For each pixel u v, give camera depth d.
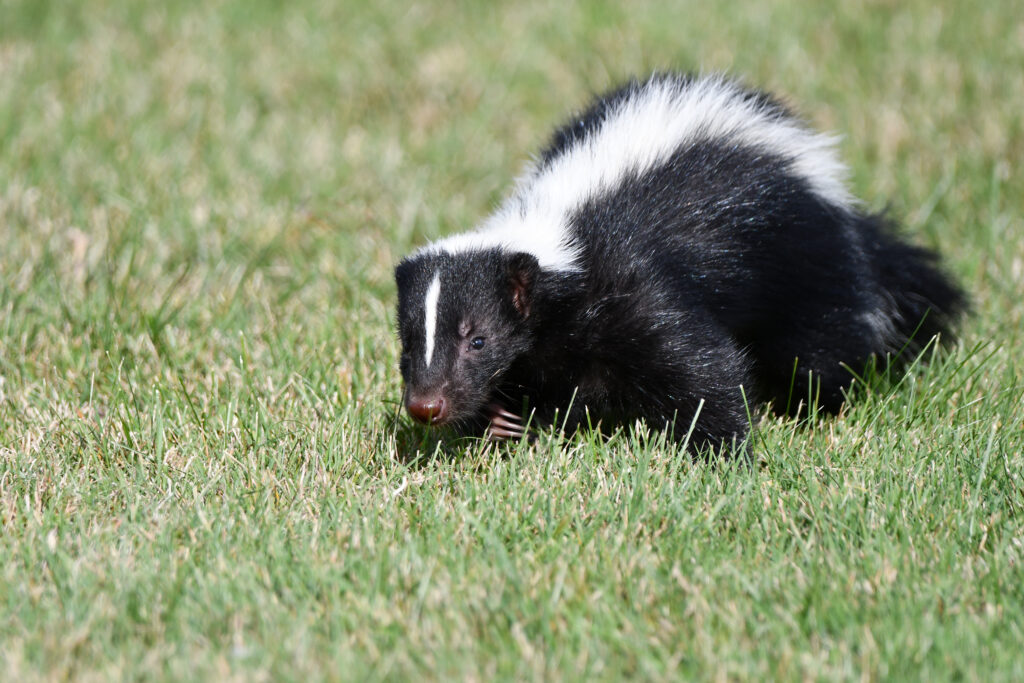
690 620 7.30
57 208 14.48
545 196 10.45
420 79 18.38
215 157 16.00
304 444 9.79
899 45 18.25
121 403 10.49
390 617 7.28
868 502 8.60
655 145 10.60
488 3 21.08
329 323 11.91
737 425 9.64
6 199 14.51
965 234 13.87
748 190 10.43
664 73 11.78
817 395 10.48
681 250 10.07
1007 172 14.89
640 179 10.35
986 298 12.48
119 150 16.02
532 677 6.76
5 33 19.64
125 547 8.10
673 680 6.74
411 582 7.67
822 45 18.62
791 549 7.97
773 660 6.90
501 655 6.93
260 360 11.40
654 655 7.02
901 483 8.78
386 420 10.30
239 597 7.45
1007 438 9.40
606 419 10.20
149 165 15.65
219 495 8.99
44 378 11.10
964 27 18.55
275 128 17.06
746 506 8.46
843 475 8.99
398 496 8.89
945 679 6.63
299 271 13.40
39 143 16.09
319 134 16.91
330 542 8.13
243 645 7.08
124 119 16.97
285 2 21.08
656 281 9.83
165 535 8.13
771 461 9.37
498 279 9.45
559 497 8.74
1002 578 7.57
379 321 12.07
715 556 7.92
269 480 9.09
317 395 10.58
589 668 6.87
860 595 7.48
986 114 16.12
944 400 10.30
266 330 11.91
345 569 7.77
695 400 9.64
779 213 10.52
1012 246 13.29
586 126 11.27
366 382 10.91
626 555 7.92
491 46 19.39
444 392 9.20
